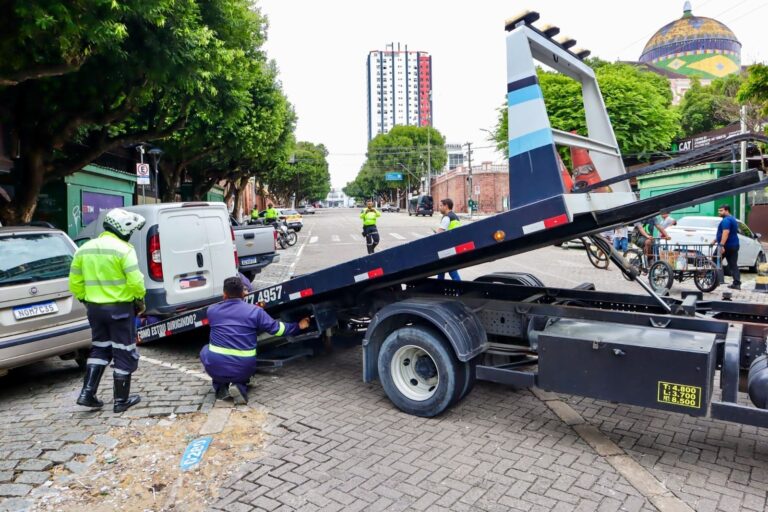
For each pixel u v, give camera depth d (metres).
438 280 6.45
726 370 3.89
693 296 5.23
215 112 12.95
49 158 11.56
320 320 5.95
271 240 12.87
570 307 4.89
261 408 5.10
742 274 14.61
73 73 9.70
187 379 5.98
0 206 10.82
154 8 7.54
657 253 11.96
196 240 7.93
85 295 4.92
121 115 10.95
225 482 3.74
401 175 85.00
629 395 3.98
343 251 21.81
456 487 3.63
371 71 148.75
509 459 4.02
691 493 3.52
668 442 4.29
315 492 3.59
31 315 5.37
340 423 4.73
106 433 4.55
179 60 9.10
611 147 5.33
